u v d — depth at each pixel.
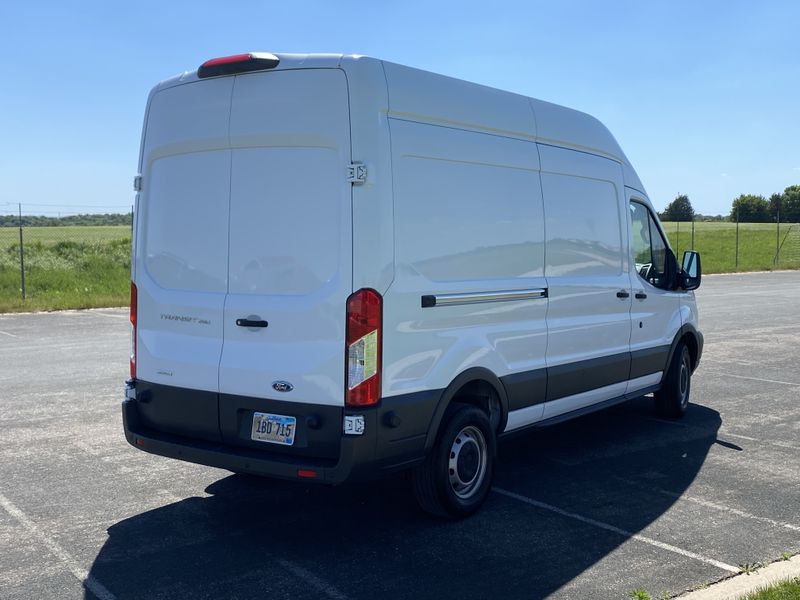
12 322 15.70
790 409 8.55
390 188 4.53
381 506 5.41
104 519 5.12
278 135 4.63
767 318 17.05
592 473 6.23
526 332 5.63
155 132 5.24
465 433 5.16
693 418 8.14
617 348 6.81
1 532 4.88
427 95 4.84
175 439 5.03
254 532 4.93
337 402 4.43
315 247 4.52
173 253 5.12
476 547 4.71
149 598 4.01
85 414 7.85
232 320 4.78
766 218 99.81
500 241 5.39
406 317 4.61
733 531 5.02
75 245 29.52
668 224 86.31
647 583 4.23
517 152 5.60
